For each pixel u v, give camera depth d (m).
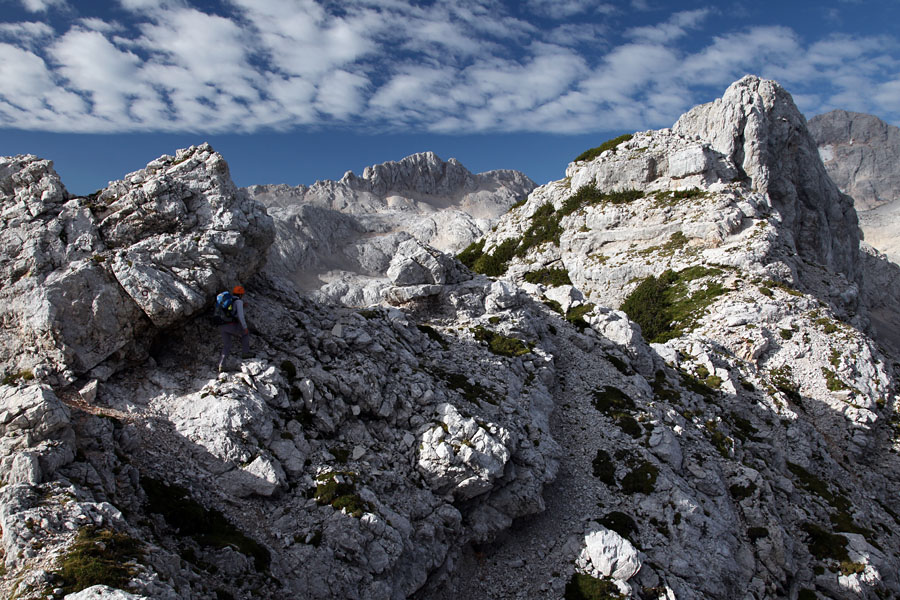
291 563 14.06
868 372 41.34
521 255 74.62
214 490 14.83
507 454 18.81
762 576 21.98
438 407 19.92
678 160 67.19
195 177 19.50
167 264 17.83
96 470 13.47
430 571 16.94
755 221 58.91
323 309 22.94
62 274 16.59
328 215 182.38
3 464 12.47
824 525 26.22
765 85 83.25
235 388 16.81
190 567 12.34
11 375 15.98
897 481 36.59
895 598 23.23
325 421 17.94
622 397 27.70
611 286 60.78
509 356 26.42
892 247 195.25
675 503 21.83
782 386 40.66
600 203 70.25
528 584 18.50
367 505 15.96
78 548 10.88
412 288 27.95
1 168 18.12
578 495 22.11
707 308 48.84
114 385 16.69
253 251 20.11
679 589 18.95
